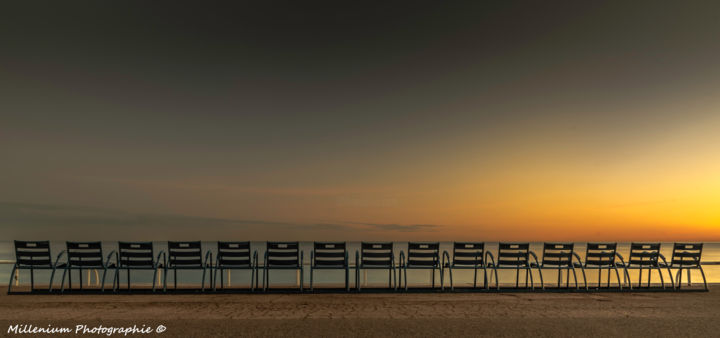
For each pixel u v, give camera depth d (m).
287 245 8.55
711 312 6.66
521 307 6.97
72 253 8.36
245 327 5.66
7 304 7.14
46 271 18.19
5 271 18.97
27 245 8.23
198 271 18.55
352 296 8.03
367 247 8.66
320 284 9.91
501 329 5.61
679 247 9.12
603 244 9.05
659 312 6.64
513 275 16.59
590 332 5.49
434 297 7.93
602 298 7.88
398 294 8.27
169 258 8.47
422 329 5.59
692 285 9.77
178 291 8.45
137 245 8.34
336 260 8.63
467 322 5.96
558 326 5.77
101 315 6.32
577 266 8.98
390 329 5.58
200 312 6.54
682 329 5.65
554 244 8.91
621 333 5.46
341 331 5.48
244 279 16.48
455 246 8.77
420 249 8.77
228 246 8.55
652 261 9.20
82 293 8.27
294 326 5.71
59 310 6.66
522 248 8.88
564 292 8.62
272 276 17.94
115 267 8.45
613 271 17.11
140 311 6.60
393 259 8.75
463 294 8.29
